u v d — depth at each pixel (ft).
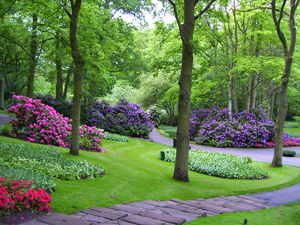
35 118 50.78
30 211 17.07
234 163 50.44
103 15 79.10
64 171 29.22
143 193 27.40
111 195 24.79
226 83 91.66
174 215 20.40
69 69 80.02
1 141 41.57
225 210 23.70
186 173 35.83
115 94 138.00
